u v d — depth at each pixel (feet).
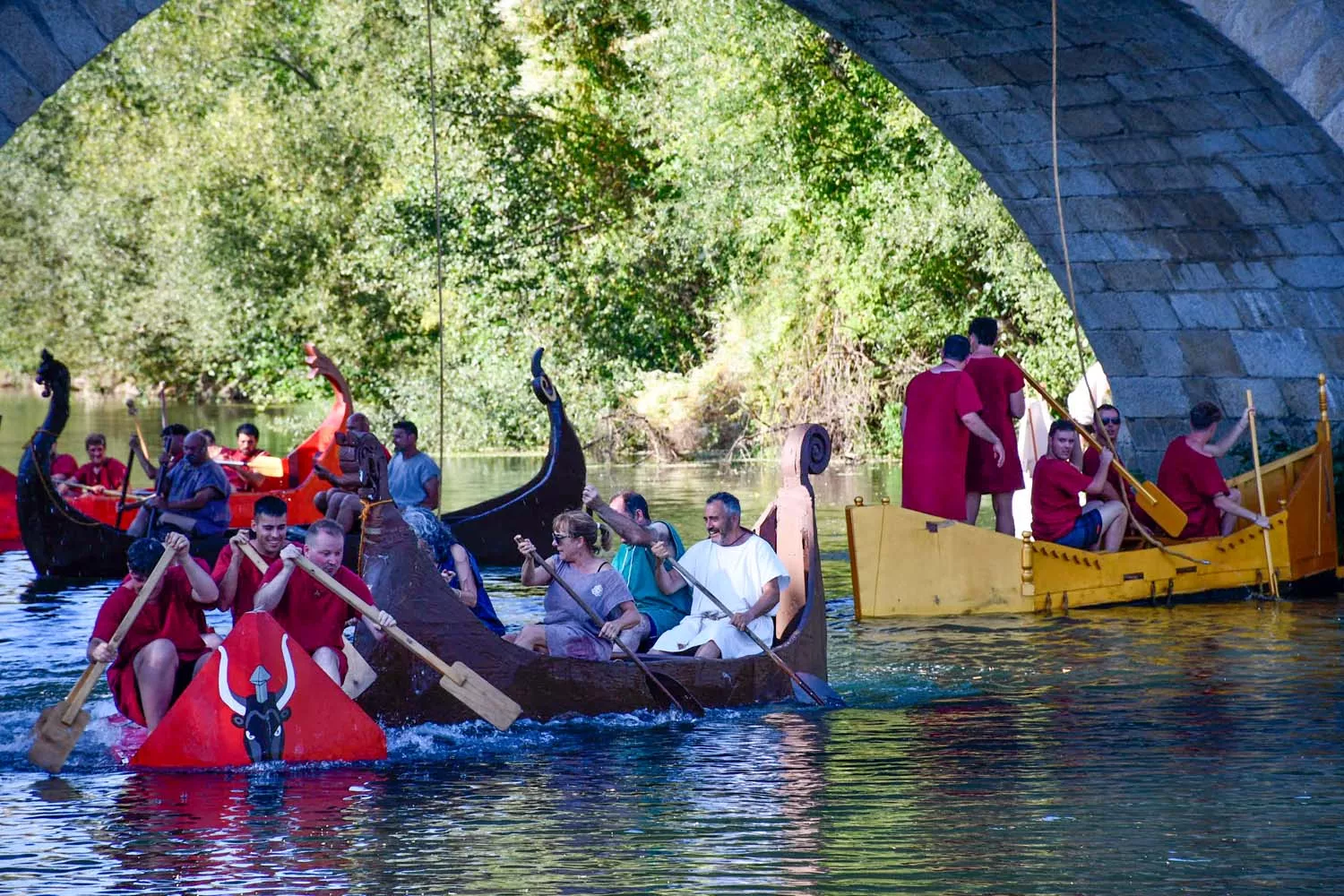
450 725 37.35
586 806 30.45
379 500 36.83
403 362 157.48
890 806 30.09
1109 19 57.31
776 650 40.29
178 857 27.17
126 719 39.14
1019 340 119.75
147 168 170.81
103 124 177.58
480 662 37.09
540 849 27.50
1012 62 63.31
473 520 68.08
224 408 207.51
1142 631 49.83
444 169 136.15
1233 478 60.34
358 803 30.89
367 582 36.73
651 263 141.49
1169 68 59.00
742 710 39.63
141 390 206.08
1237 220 64.49
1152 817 29.12
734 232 131.95
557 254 140.26
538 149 139.64
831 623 52.34
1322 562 59.31
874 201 119.34
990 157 70.49
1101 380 84.02
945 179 111.04
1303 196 61.46
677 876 25.79
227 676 34.22
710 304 144.15
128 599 35.40
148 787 32.40
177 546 35.06
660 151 136.36
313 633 36.29
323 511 57.82
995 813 29.50
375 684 36.32
